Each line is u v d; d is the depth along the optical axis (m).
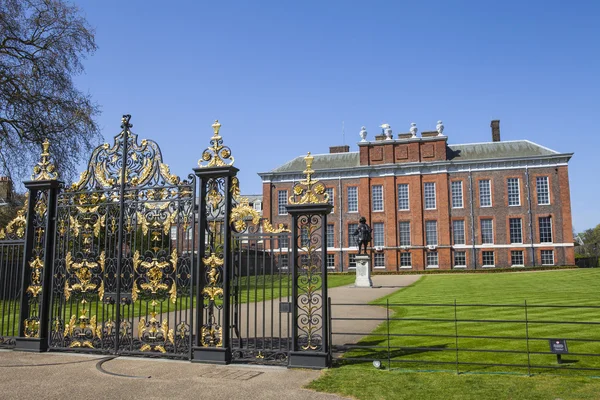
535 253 40.31
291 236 7.37
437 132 45.50
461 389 5.81
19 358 8.04
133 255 8.23
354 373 6.69
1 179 20.23
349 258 44.56
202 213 7.78
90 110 21.27
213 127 7.91
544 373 6.57
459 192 42.94
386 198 44.12
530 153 42.25
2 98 19.48
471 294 17.89
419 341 8.99
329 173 46.00
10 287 9.09
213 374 6.75
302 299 7.33
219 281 7.70
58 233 8.91
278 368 7.05
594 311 12.02
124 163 8.41
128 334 8.20
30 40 20.34
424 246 42.59
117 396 5.74
